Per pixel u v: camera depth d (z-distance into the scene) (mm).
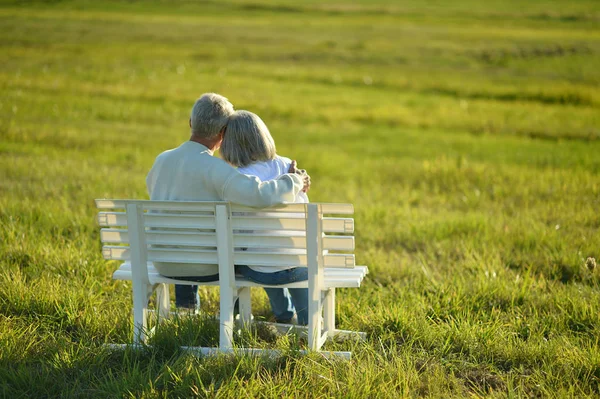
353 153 22516
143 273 5957
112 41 50156
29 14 63781
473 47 53188
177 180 5871
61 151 17891
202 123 5930
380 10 87250
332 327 6375
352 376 5164
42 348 5852
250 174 5895
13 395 5020
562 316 6859
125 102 28359
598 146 23203
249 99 31469
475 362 5785
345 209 5582
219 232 5684
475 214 12305
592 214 11953
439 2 100938
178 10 79375
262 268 5898
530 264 9070
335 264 5699
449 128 27562
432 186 16594
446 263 9477
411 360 5742
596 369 5469
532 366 5738
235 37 57250
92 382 5219
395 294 7930
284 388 5043
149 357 5723
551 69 44031
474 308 7270
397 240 10930
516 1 102312
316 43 55031
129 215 5812
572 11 87250
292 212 5621
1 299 6777
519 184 15578
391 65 45562
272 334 6453
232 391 4922
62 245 8828
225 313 5820
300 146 23625
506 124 27484
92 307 6730
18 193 12047
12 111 23547
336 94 34500
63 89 29609
